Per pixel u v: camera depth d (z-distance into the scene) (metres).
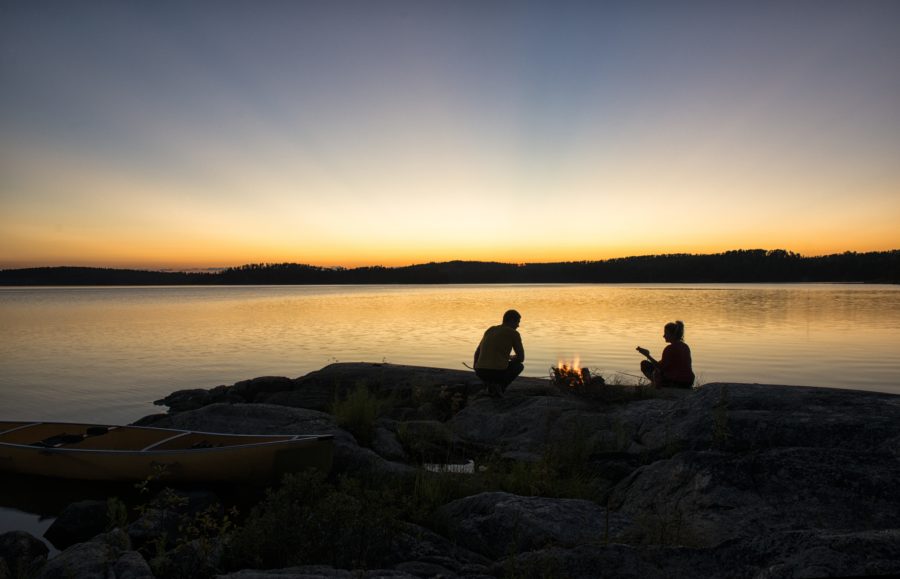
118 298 126.12
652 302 70.44
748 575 3.71
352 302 82.00
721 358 23.42
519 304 68.56
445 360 24.05
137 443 9.80
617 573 3.96
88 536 6.97
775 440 6.97
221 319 49.66
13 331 40.28
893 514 4.93
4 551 5.68
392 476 7.53
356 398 10.87
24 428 10.56
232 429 9.89
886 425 6.73
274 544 4.80
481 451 9.30
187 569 4.52
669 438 7.80
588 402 10.55
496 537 5.35
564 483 6.98
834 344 27.91
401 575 4.20
